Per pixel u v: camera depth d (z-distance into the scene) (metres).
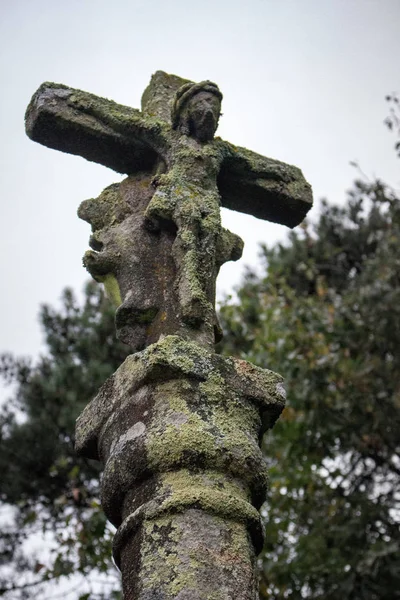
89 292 8.33
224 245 3.38
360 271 9.82
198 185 3.44
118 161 3.72
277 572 6.71
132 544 2.47
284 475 7.18
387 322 7.61
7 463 7.40
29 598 6.77
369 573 6.63
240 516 2.48
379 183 8.00
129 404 2.78
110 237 3.40
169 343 2.80
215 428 2.65
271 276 8.45
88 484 7.41
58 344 7.93
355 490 7.73
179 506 2.45
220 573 2.35
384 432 7.49
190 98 3.58
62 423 7.29
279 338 7.44
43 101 3.56
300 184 3.96
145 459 2.57
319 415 7.28
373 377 7.49
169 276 3.22
